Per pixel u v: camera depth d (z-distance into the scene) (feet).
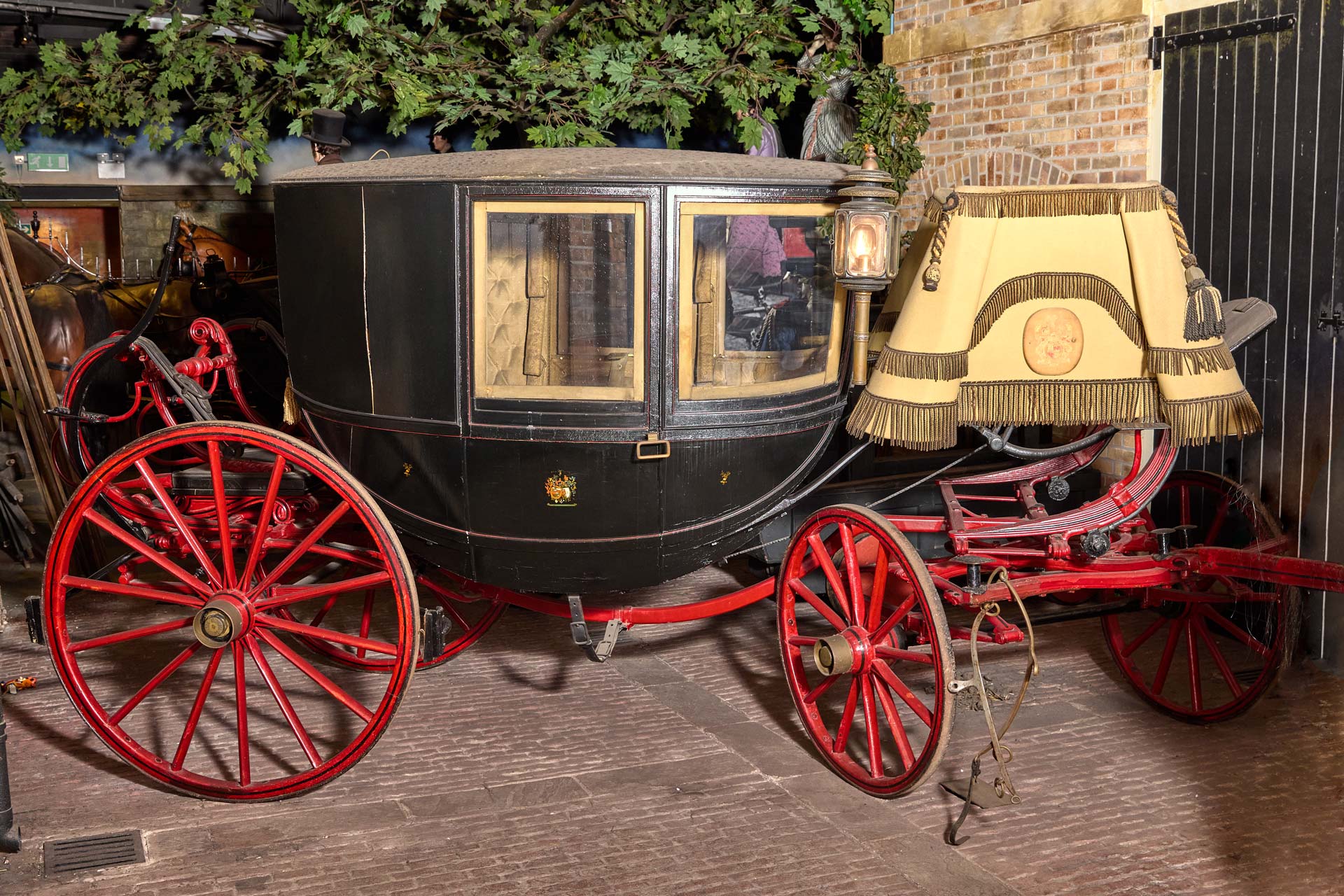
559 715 16.11
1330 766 14.32
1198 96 19.08
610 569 13.97
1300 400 17.75
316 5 28.02
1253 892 11.51
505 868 12.00
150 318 15.72
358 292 13.80
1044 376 13.50
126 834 12.70
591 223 13.00
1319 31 17.19
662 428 13.32
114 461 13.58
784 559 14.53
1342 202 17.01
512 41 27.99
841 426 16.75
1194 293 13.12
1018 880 11.73
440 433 13.57
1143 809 13.24
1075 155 21.22
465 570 14.21
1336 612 17.49
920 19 24.61
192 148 38.37
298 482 15.51
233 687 17.02
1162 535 15.28
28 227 37.83
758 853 12.29
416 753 14.83
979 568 14.10
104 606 20.81
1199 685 15.65
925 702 16.48
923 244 15.16
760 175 13.20
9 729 15.51
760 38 27.81
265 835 12.70
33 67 33.22
